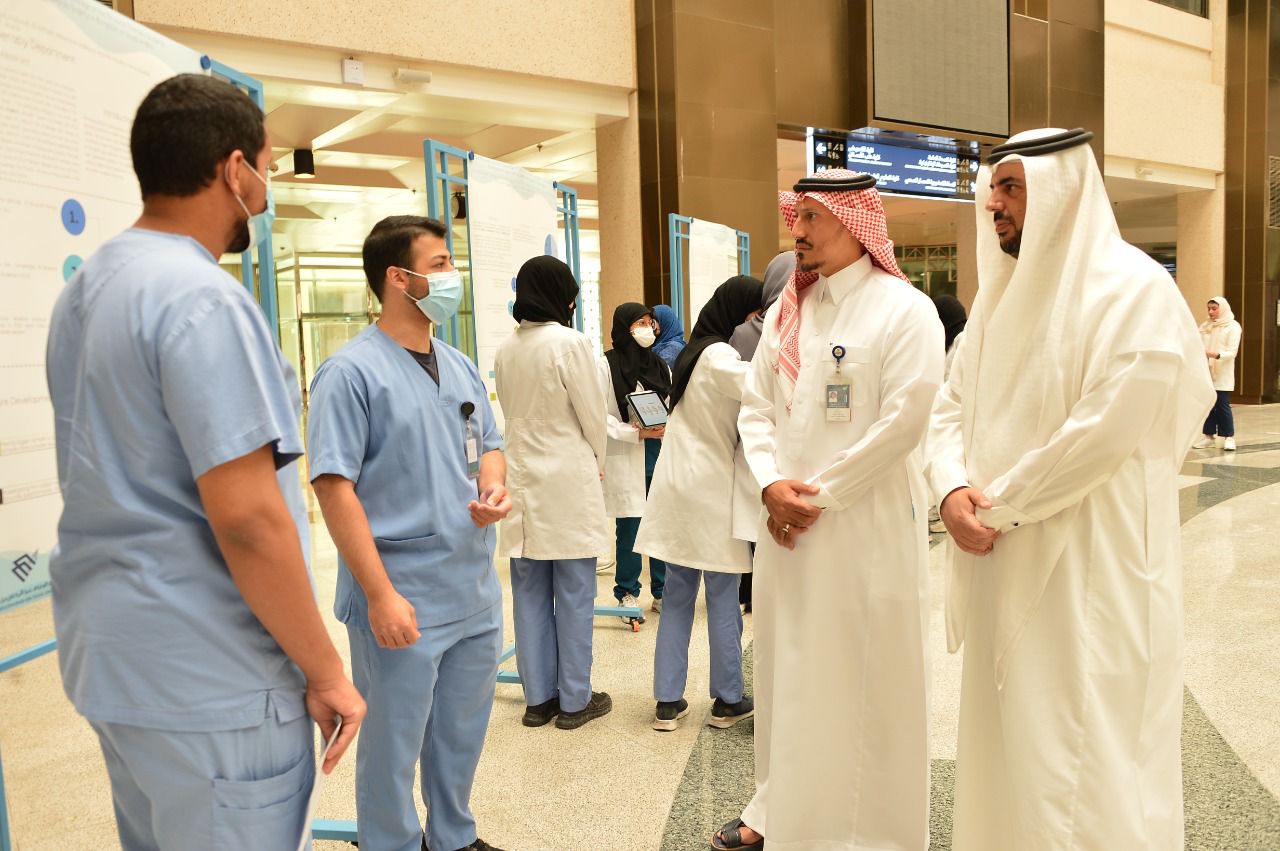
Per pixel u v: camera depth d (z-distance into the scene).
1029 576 1.65
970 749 1.82
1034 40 11.09
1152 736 1.62
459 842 2.13
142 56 1.97
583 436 3.05
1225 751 2.72
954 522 1.72
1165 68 14.03
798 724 2.09
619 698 3.38
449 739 2.07
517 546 3.02
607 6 7.96
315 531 6.63
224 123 1.20
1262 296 14.62
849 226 2.07
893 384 2.01
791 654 2.12
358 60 6.67
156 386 1.12
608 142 8.52
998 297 1.79
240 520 1.12
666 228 8.16
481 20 7.13
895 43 9.38
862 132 9.60
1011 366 1.70
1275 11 14.35
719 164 8.20
